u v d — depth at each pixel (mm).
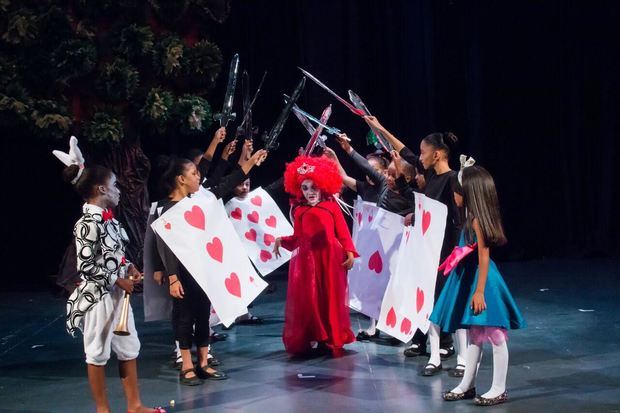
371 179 6320
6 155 9508
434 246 4992
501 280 4418
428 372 5039
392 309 5531
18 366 5648
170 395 4801
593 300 7246
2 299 8406
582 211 9648
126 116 8281
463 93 9414
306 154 6113
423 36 9195
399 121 9258
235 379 5117
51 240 9633
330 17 9203
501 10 9344
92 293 4109
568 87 9414
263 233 6621
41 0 7828
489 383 4824
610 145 9469
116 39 7918
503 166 9586
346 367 5332
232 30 9328
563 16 9281
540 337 5934
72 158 4461
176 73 8047
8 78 7680
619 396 4473
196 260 4906
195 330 5164
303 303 5648
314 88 9258
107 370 5422
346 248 5715
